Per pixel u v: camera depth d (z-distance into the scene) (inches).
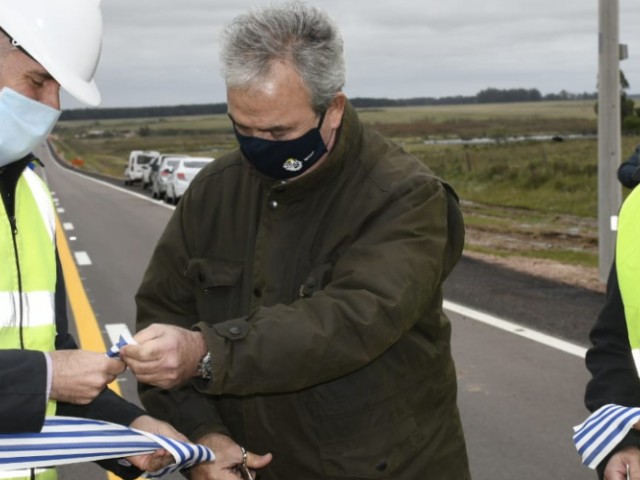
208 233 101.5
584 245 555.8
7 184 88.7
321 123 88.2
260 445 96.3
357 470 92.7
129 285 447.5
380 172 93.2
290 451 94.8
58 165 3597.4
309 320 85.8
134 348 81.2
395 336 88.3
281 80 84.6
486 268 460.8
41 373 79.4
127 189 1529.3
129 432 89.4
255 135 88.7
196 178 104.3
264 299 95.4
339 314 86.2
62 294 99.0
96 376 82.0
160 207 1039.6
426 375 96.9
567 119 6151.6
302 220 94.7
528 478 186.5
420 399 96.6
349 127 91.9
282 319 85.8
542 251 531.2
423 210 91.0
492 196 943.7
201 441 96.1
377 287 87.3
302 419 93.3
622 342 99.2
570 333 307.7
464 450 103.3
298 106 85.8
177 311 105.0
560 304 357.7
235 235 100.1
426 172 94.6
